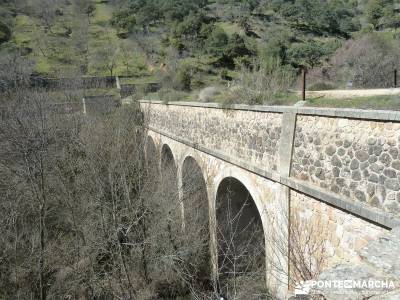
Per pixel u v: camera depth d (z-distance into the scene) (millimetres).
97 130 16703
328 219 7020
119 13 63031
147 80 42938
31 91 22531
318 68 32250
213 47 46188
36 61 47000
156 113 20594
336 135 6664
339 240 6727
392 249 3965
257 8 59906
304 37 48031
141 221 13156
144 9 61531
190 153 15195
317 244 7398
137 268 13789
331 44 40688
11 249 12766
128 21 60500
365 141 5984
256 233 14047
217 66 44062
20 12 64812
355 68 27562
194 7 60531
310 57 36812
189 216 15180
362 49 31734
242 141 10578
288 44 42906
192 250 14031
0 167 14953
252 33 50969
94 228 14266
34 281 12570
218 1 66812
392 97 9812
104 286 12930
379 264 3684
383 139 5633
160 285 14039
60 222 15367
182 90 35844
